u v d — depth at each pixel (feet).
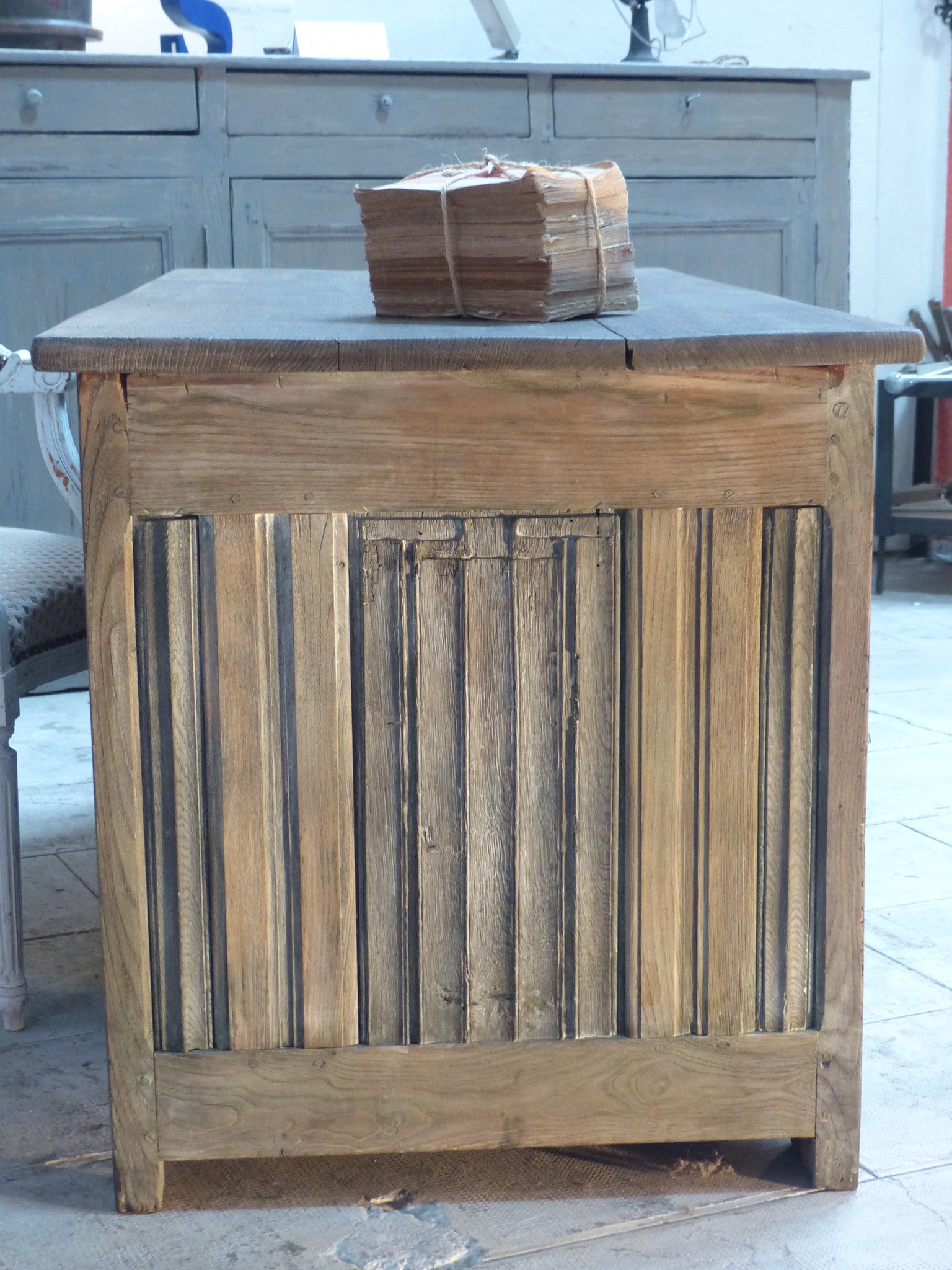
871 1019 5.66
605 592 4.22
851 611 4.25
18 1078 5.29
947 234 15.24
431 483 4.13
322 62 9.80
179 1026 4.36
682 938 4.40
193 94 9.70
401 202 4.66
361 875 4.31
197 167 9.81
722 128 10.80
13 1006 5.64
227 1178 4.61
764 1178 4.61
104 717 4.18
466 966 4.38
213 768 4.25
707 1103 4.48
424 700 4.25
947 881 7.10
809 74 10.82
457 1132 4.45
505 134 10.34
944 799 8.21
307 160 10.01
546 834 4.33
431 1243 4.25
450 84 10.16
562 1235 4.29
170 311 4.88
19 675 5.50
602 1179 4.61
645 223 10.75
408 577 4.19
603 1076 4.44
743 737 4.32
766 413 4.15
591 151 10.53
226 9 12.35
